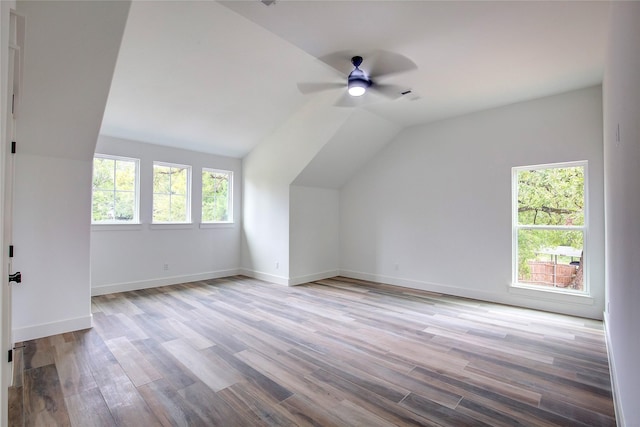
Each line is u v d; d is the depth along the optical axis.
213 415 1.92
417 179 5.22
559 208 4.00
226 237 6.08
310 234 5.77
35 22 2.06
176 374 2.39
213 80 3.87
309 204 5.75
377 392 2.18
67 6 2.04
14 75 1.64
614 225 2.23
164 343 2.95
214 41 3.18
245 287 5.23
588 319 3.67
